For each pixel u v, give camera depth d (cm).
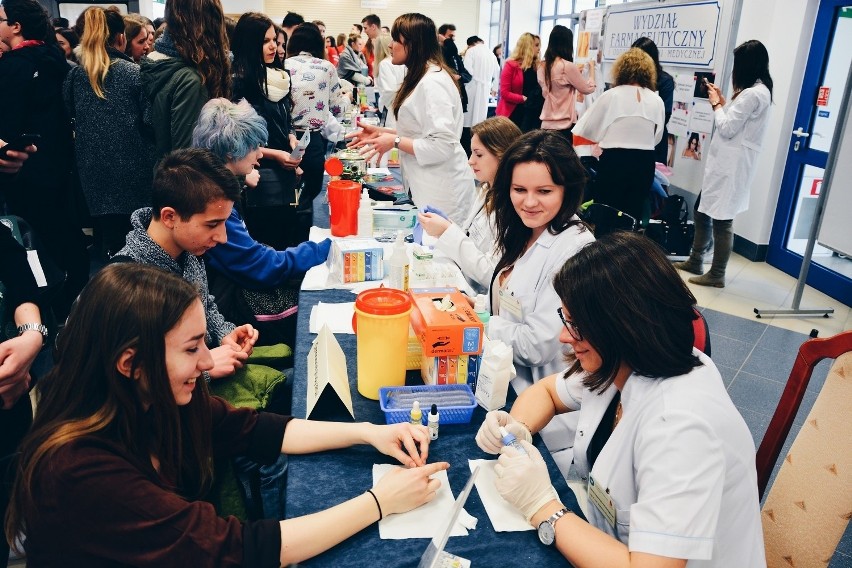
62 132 326
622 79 446
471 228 254
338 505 110
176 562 94
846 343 122
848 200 383
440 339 145
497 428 127
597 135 464
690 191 532
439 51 321
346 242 227
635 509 98
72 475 89
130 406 96
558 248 175
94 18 312
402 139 316
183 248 166
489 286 210
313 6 1475
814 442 121
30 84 306
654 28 561
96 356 93
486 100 912
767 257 520
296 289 236
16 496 93
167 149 290
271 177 316
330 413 142
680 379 105
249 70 338
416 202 333
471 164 238
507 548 106
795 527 121
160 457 103
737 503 107
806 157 471
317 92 412
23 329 155
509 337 171
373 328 143
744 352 360
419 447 127
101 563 94
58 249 338
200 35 276
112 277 95
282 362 201
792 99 477
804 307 426
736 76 436
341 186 255
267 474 179
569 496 121
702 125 502
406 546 106
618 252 105
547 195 171
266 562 98
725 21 470
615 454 112
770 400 308
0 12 309
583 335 107
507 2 1190
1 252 158
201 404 116
